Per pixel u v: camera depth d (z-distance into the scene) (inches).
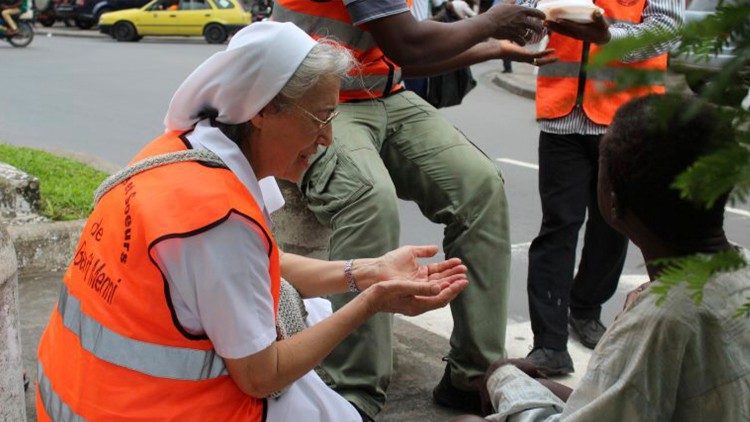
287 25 79.7
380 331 117.8
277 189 92.4
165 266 74.0
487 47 130.8
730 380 59.2
